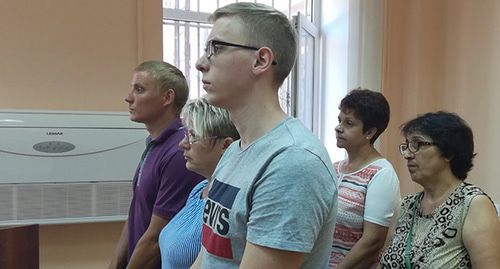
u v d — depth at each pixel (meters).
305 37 3.39
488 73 2.65
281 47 0.85
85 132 2.32
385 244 1.61
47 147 2.25
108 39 2.51
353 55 3.21
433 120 1.41
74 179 2.30
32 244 1.71
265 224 0.77
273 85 0.87
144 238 1.54
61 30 2.43
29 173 2.23
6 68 2.34
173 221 1.40
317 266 0.85
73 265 2.47
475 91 2.74
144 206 1.65
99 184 2.35
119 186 2.38
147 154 1.72
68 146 2.29
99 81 2.50
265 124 0.86
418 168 1.41
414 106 3.04
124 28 2.54
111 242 2.54
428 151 1.38
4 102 2.34
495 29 2.61
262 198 0.78
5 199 2.20
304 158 0.77
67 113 2.32
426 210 1.41
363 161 1.74
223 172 0.93
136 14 2.56
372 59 3.17
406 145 1.46
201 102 1.27
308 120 3.52
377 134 1.75
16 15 2.35
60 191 2.29
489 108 2.65
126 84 2.55
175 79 1.70
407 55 3.12
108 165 2.36
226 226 0.85
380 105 1.72
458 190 1.35
